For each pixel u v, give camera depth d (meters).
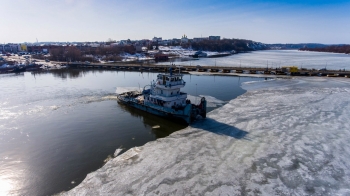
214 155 27.05
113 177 22.77
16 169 25.33
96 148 30.42
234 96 59.31
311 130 34.44
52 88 70.75
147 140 32.94
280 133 33.53
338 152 27.62
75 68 128.62
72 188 21.73
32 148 30.53
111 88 71.06
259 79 86.69
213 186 21.11
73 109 48.62
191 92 64.31
